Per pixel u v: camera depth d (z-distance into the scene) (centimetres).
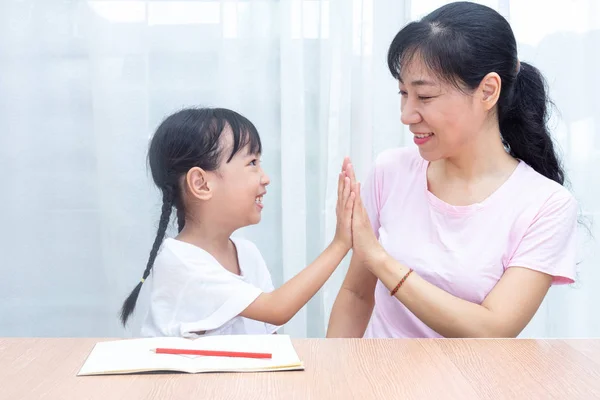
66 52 193
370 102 190
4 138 193
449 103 126
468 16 125
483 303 128
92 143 196
